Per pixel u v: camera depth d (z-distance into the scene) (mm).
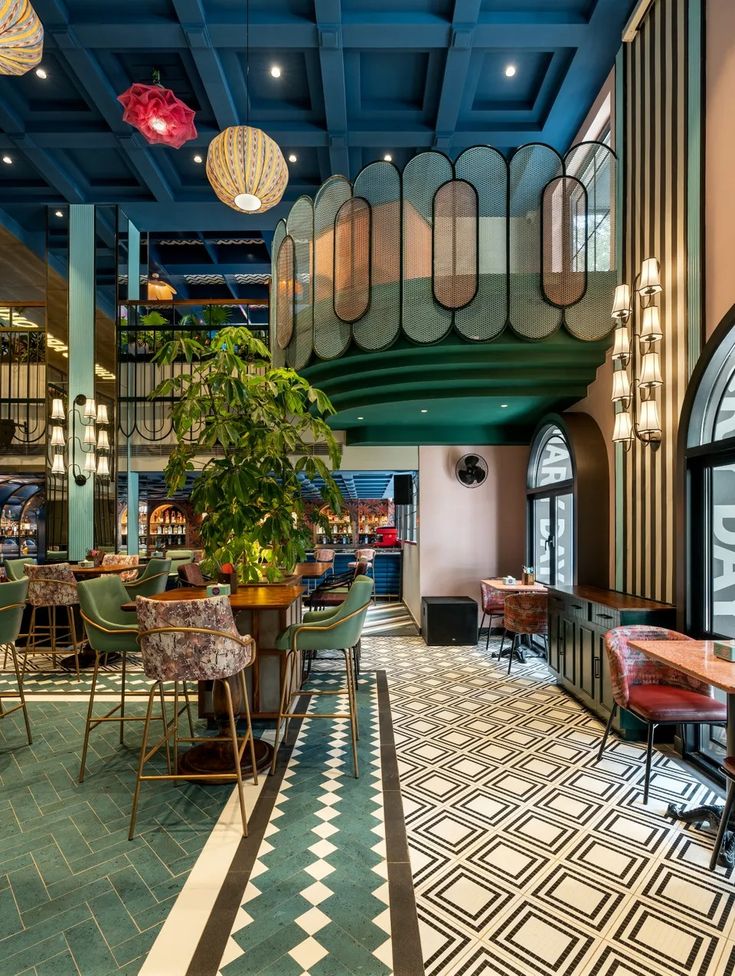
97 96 5852
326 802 2961
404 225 4762
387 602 10727
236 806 2906
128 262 8250
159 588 5699
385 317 4785
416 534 8289
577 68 5438
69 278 7746
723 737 3531
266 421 3557
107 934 1977
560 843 2611
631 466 4699
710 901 2219
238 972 1814
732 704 2480
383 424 7285
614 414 5062
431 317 4680
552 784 3201
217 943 1938
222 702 3537
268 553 4102
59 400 7320
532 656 6301
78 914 2078
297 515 3977
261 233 9250
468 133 6441
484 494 7656
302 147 6863
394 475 9375
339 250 5016
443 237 4699
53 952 1892
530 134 6477
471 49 5262
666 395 4117
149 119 4715
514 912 2131
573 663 4719
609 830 2730
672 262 4047
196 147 6781
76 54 5301
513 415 6719
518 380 5277
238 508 3561
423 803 2963
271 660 3951
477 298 4664
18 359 8430
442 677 5449
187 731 3867
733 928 2068
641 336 3898
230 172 4344
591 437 5371
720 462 3520
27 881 2271
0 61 3406
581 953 1933
